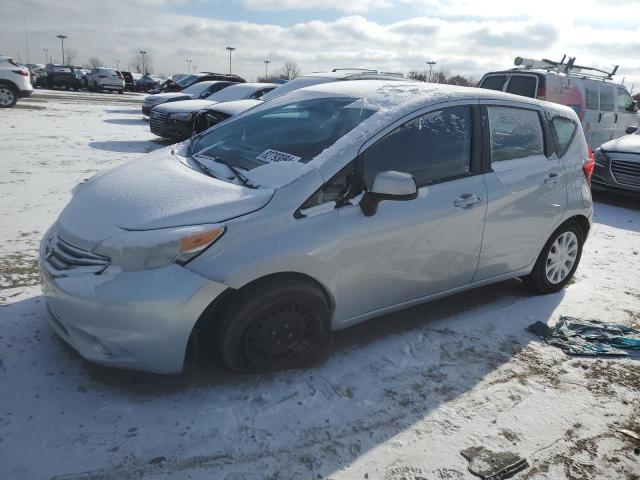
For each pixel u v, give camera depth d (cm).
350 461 243
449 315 397
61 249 275
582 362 344
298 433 257
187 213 265
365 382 302
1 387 269
